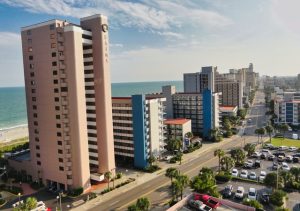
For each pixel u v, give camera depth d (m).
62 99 99.62
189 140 158.00
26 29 106.38
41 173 108.75
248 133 198.38
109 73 110.44
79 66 99.50
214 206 56.09
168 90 197.25
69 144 100.62
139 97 122.31
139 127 123.50
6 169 123.00
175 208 57.28
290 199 87.56
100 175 106.00
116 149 134.25
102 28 105.00
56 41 98.69
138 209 70.12
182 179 86.12
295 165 125.50
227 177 104.81
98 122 110.25
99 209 87.00
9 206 90.88
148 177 114.12
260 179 104.25
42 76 104.19
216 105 187.75
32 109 108.94
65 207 89.06
